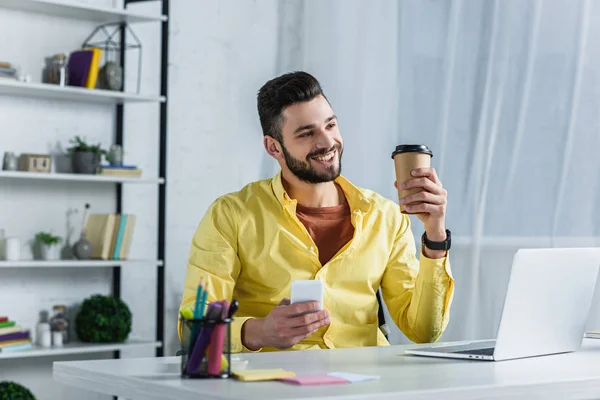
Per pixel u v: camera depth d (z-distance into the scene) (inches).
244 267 95.4
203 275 92.0
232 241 94.7
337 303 94.0
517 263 69.4
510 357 71.2
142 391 59.1
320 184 96.4
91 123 175.9
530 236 151.3
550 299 73.9
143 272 184.4
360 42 175.9
